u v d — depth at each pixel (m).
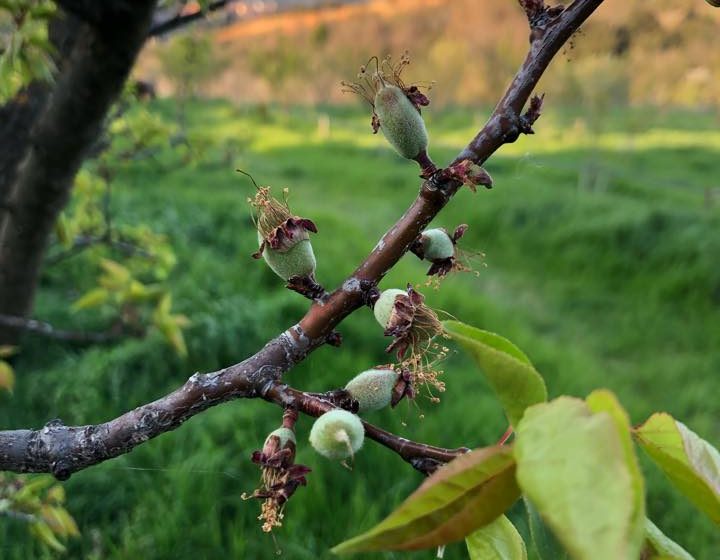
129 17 2.32
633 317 8.52
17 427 4.43
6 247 3.22
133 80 3.94
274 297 6.71
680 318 8.50
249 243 8.49
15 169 3.28
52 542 2.60
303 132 26.59
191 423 4.48
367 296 1.01
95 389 4.72
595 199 12.70
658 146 21.61
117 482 4.00
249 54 31.92
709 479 0.72
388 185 16.27
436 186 0.99
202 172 13.62
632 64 18.08
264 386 0.95
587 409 0.57
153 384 5.02
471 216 11.77
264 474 0.95
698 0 17.94
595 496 0.51
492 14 25.91
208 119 25.73
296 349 0.98
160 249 4.49
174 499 3.88
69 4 2.24
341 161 19.55
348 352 5.52
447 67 24.98
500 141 0.98
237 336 5.59
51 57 2.87
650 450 0.75
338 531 3.75
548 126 21.03
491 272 10.15
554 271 10.16
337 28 32.47
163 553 3.54
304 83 31.75
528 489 0.54
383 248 1.00
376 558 3.56
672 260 9.62
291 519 3.80
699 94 19.45
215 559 3.56
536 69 0.98
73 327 5.60
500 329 6.78
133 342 5.21
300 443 4.33
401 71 1.14
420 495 0.65
